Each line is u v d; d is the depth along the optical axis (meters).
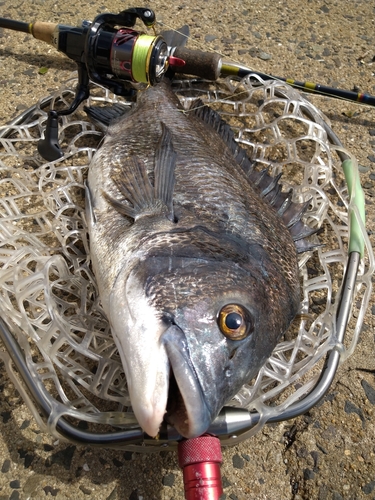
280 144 0.48
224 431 0.26
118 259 0.30
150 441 0.26
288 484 0.32
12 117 0.49
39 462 0.31
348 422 0.34
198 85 0.50
